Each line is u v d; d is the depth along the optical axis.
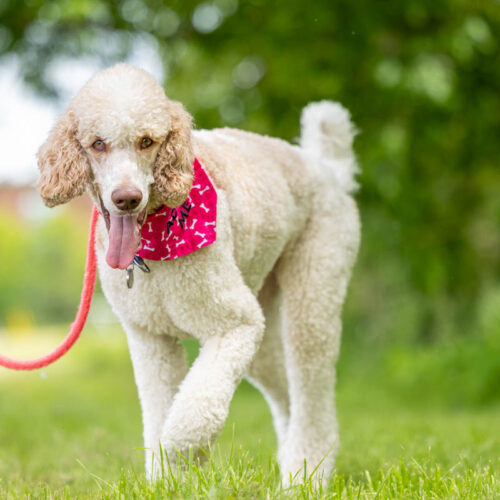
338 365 14.79
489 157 10.97
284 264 4.19
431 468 3.54
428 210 11.38
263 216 3.74
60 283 53.09
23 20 9.22
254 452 4.70
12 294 51.00
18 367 3.84
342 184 4.48
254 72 10.87
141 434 6.75
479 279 13.76
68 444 5.98
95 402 12.61
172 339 3.54
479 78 10.09
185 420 3.04
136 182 2.99
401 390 12.47
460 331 13.84
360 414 9.89
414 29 9.79
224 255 3.33
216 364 3.20
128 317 3.44
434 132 9.97
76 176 3.12
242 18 9.74
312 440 4.06
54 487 3.89
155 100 3.09
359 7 9.18
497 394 11.02
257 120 10.38
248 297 3.37
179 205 3.17
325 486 3.60
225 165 3.61
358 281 15.58
